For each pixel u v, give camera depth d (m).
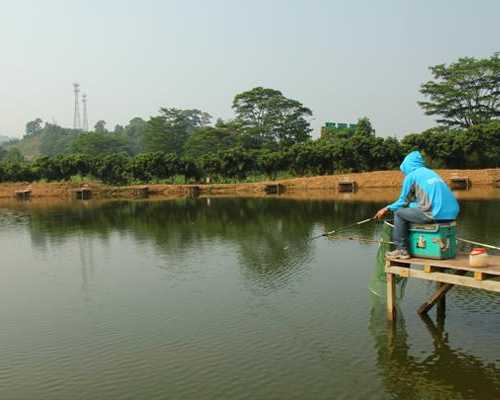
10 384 8.06
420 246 9.09
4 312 11.80
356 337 9.35
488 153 47.97
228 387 7.69
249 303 11.63
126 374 8.27
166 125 94.50
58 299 12.70
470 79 62.91
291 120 78.69
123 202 40.81
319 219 25.17
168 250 18.27
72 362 8.80
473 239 17.41
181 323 10.52
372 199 35.66
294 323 10.20
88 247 19.62
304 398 7.29
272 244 18.58
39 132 199.00
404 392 7.35
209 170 52.22
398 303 11.00
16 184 49.41
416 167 9.31
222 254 17.12
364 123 63.16
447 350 8.66
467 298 11.24
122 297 12.62
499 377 7.70
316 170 51.03
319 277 13.62
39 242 21.17
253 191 46.84
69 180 51.88
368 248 17.12
